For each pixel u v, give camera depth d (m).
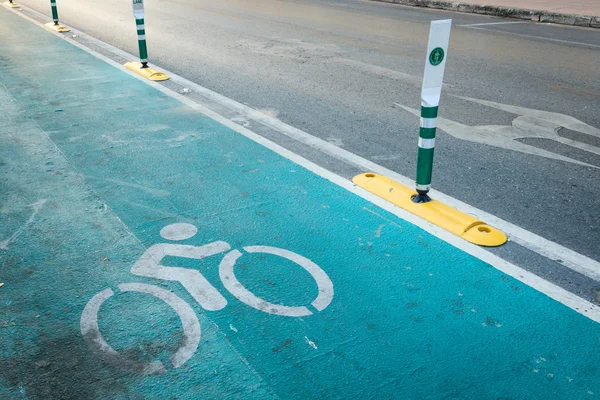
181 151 5.89
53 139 6.23
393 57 10.91
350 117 7.26
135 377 2.88
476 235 4.20
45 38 12.96
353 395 2.77
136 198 4.80
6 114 7.18
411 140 6.45
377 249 4.05
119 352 3.04
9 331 3.20
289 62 10.53
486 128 6.86
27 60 10.52
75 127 6.65
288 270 3.78
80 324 3.25
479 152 6.08
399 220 4.47
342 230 4.30
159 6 19.34
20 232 4.23
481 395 2.78
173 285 3.61
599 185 5.28
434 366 2.96
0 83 8.80
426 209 4.56
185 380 2.86
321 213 4.57
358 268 3.82
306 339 3.14
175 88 8.55
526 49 11.69
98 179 5.18
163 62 10.50
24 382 2.85
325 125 6.93
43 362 2.98
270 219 4.46
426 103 4.29
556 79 9.27
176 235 4.20
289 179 5.23
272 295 3.52
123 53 11.27
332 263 3.87
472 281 3.70
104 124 6.76
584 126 6.97
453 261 3.92
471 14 17.08
